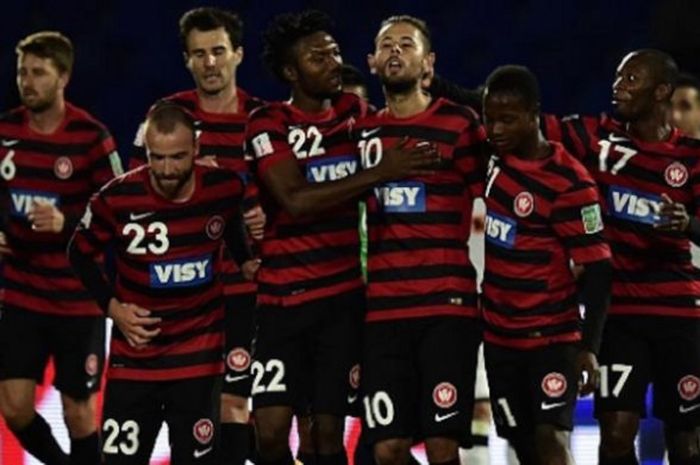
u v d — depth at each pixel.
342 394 24.62
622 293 25.38
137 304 24.12
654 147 25.09
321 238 24.64
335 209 24.64
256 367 24.89
